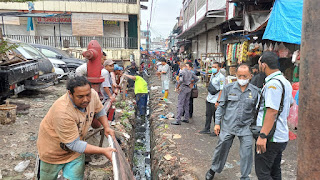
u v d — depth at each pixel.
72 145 2.04
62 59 11.98
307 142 1.11
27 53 8.09
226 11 11.15
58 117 1.98
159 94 11.55
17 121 5.32
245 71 2.95
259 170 2.64
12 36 19.61
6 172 3.25
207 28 15.69
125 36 21.58
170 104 9.22
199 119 7.15
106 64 4.79
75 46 20.08
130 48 21.23
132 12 19.92
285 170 3.83
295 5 5.77
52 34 20.59
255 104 2.95
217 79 5.32
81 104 2.02
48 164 2.28
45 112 6.23
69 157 2.29
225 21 11.52
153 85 15.30
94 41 3.87
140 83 8.67
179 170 3.97
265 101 2.46
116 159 1.97
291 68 7.54
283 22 5.88
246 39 9.30
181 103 6.43
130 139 5.76
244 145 3.04
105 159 3.85
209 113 5.69
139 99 8.62
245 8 8.98
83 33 19.69
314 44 1.06
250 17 9.14
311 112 1.09
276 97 2.38
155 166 4.74
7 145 4.05
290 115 5.62
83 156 2.38
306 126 1.11
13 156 3.69
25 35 19.30
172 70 17.94
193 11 19.53
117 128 5.70
